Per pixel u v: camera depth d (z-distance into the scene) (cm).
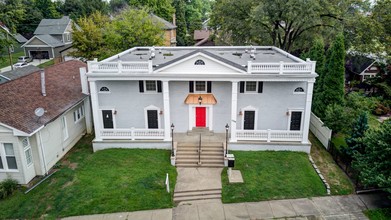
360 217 1723
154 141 2464
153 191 1948
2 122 1834
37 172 2102
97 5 9606
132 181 2044
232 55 3044
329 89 2691
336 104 2553
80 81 3069
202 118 2600
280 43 4309
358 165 1903
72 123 2611
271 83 2442
